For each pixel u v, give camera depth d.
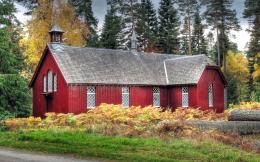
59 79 40.72
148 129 24.03
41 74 43.88
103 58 44.50
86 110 40.47
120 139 20.19
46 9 54.78
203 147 18.19
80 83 39.94
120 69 44.28
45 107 43.12
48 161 15.52
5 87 33.66
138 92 44.31
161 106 45.91
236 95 58.97
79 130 24.78
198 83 43.75
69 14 56.19
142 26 70.25
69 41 55.47
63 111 40.06
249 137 25.22
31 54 51.12
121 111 31.67
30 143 20.47
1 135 24.39
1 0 39.59
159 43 69.94
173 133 22.36
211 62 46.16
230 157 15.88
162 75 47.00
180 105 45.12
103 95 41.75
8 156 16.92
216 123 25.91
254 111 27.69
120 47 69.94
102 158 16.19
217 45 67.69
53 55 41.19
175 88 45.75
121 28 70.06
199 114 34.94
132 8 70.00
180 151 17.23
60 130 25.02
